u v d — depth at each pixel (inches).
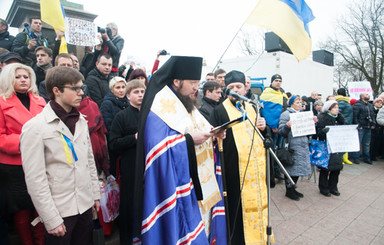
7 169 75.9
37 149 60.2
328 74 428.1
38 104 83.7
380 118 258.7
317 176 213.6
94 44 135.5
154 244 57.8
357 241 114.3
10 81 77.9
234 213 91.7
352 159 276.4
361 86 323.0
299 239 115.0
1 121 75.3
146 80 125.8
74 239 70.4
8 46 155.0
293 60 327.3
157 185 59.3
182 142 62.1
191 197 64.7
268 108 173.9
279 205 151.9
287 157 153.6
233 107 97.2
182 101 69.6
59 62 103.8
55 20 126.2
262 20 115.3
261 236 90.9
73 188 66.1
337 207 150.1
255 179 92.1
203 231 66.0
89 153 77.0
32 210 84.7
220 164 83.3
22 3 173.3
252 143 87.5
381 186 189.6
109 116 105.3
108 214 96.3
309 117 154.1
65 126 65.7
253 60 331.6
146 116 62.7
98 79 125.4
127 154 90.8
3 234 78.5
